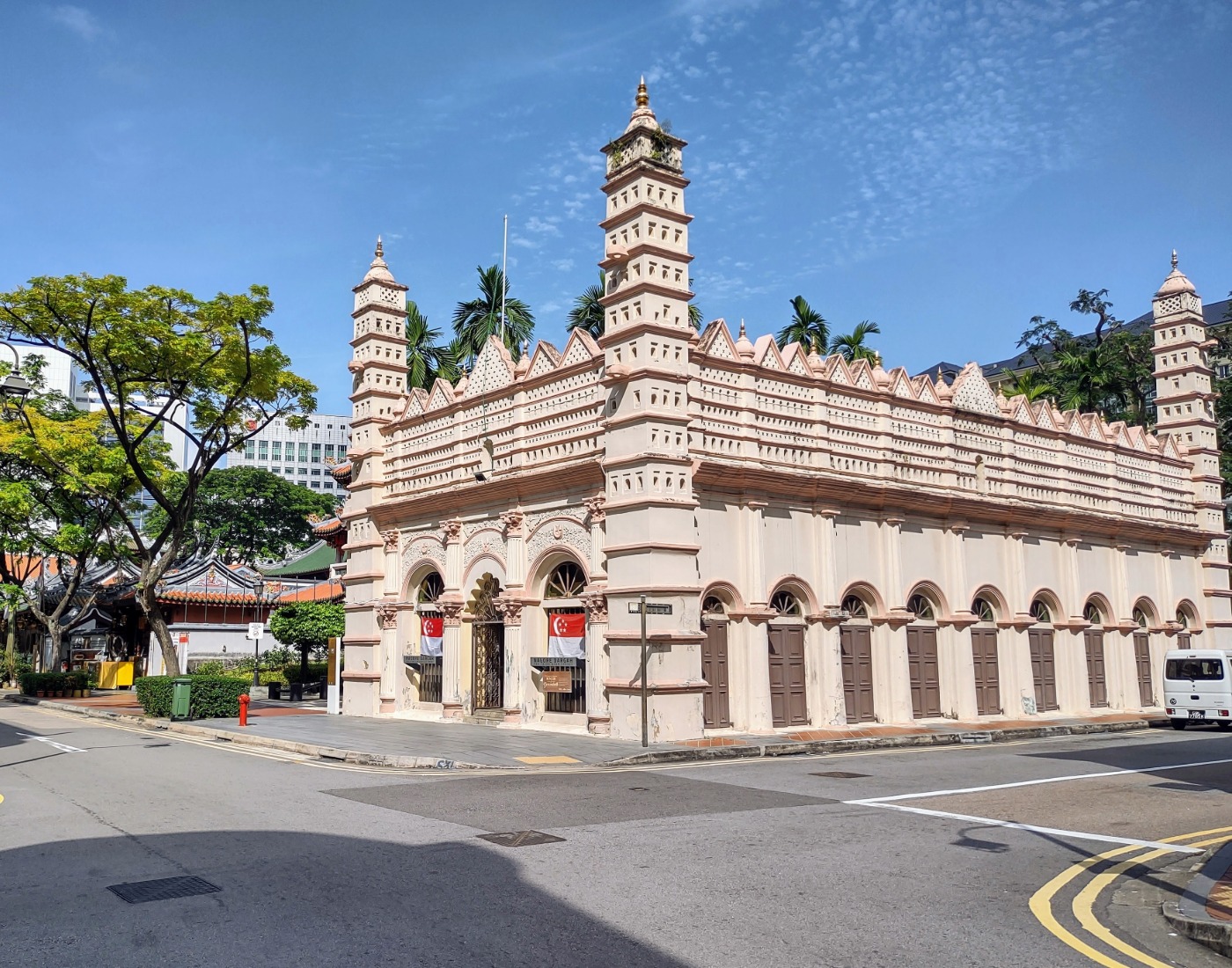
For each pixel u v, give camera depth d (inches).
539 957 246.2
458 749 715.4
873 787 553.3
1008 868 351.9
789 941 261.0
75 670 1907.0
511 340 1540.4
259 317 1087.6
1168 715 1104.2
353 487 1136.2
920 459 1018.1
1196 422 1398.9
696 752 714.2
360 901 293.9
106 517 1503.4
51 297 995.9
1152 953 261.3
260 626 1403.8
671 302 816.3
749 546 855.1
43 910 286.2
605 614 810.2
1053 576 1151.6
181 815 444.5
